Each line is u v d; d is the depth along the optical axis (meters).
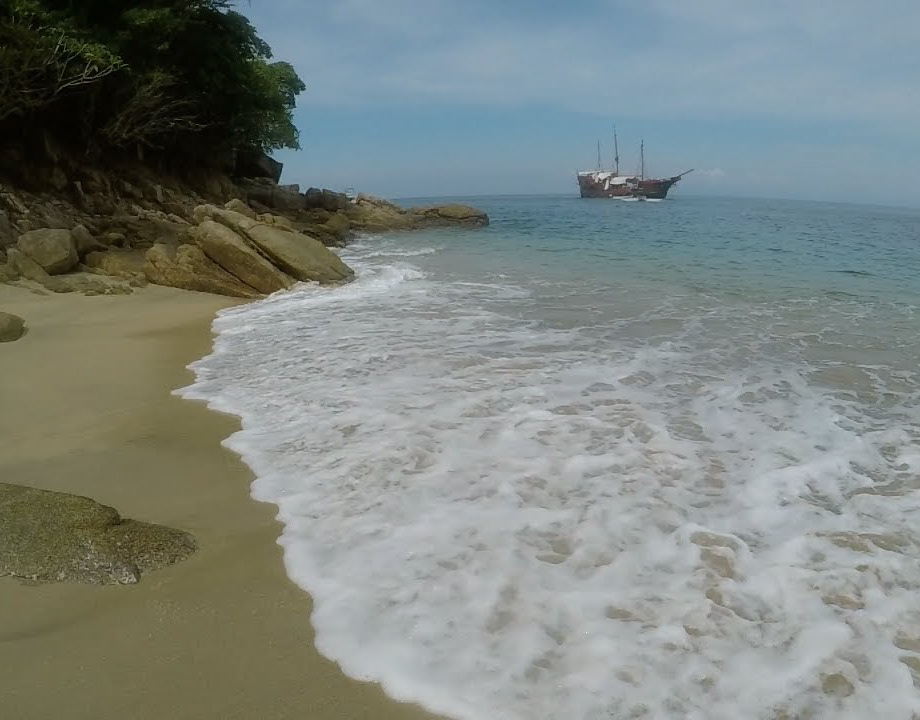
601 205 93.19
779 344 9.65
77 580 4.01
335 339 10.02
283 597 3.90
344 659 3.39
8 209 19.42
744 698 3.12
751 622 3.62
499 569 4.09
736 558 4.20
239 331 10.93
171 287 15.19
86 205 23.94
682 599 3.81
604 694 3.13
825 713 3.04
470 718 3.02
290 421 6.64
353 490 5.15
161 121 27.69
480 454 5.70
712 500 4.96
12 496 4.66
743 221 47.06
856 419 6.70
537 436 6.08
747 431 6.30
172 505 5.04
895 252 23.84
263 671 3.32
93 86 23.88
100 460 5.84
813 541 4.41
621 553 4.25
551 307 12.38
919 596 3.85
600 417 6.57
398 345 9.49
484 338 9.85
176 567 4.22
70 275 14.90
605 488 5.11
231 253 14.93
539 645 3.45
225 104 33.06
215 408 7.15
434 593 3.88
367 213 39.44
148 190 28.62
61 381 8.10
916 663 3.35
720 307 12.52
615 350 9.16
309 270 15.59
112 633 3.58
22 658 3.38
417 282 15.83
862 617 3.67
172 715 3.04
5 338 9.83
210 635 3.58
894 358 8.97
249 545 4.46
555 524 4.59
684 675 3.25
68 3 22.39
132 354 9.47
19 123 22.84
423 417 6.57
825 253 23.05
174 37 26.83
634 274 17.16
